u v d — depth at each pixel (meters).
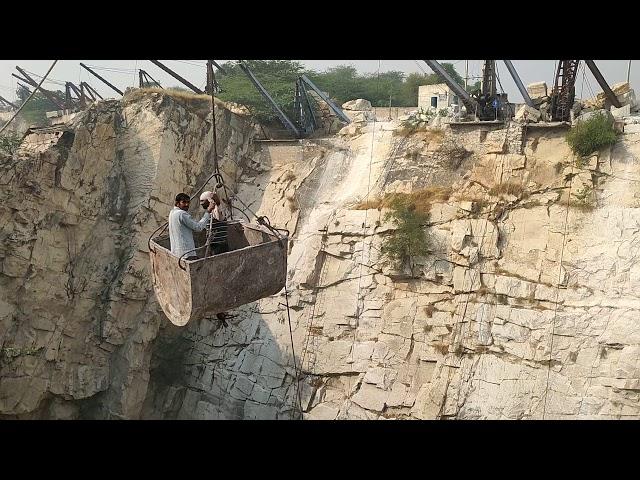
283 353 26.69
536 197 24.27
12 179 23.95
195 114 30.22
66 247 25.72
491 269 23.70
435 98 39.25
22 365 23.88
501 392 21.92
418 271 24.89
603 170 23.73
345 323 25.86
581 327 21.61
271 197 31.12
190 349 29.03
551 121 25.44
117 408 26.30
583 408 20.69
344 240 26.95
